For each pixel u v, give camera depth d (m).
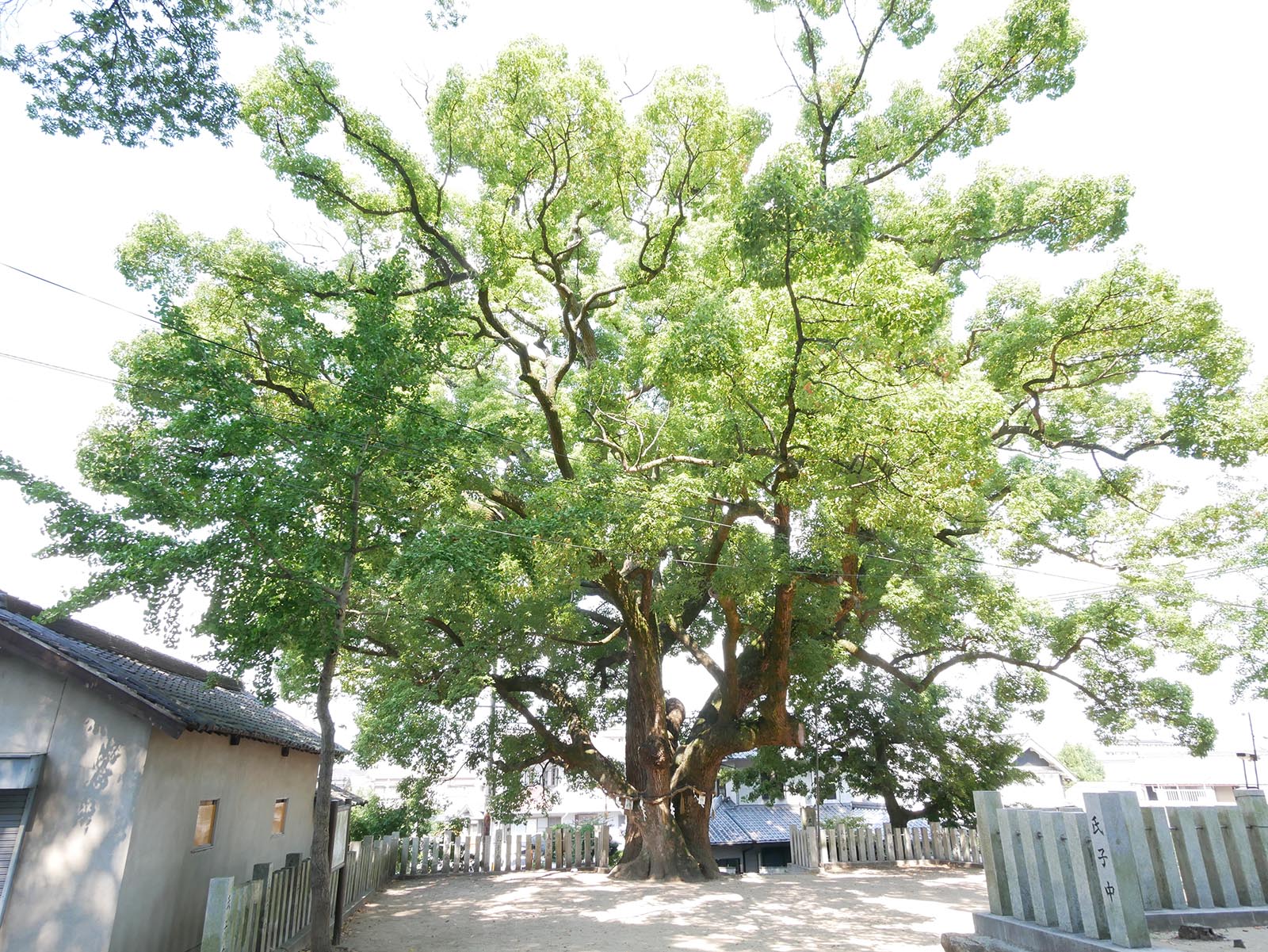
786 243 9.31
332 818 10.57
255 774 11.18
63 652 7.51
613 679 21.05
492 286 13.29
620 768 19.61
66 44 6.34
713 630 21.78
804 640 17.36
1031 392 16.11
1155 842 6.77
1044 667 17.61
